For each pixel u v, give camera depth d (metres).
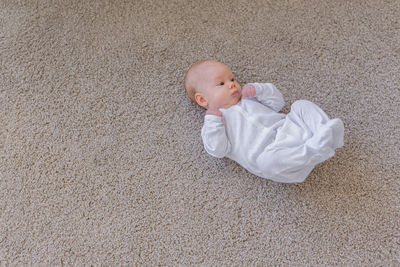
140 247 1.31
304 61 1.51
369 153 1.38
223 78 1.31
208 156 1.40
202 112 1.46
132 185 1.38
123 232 1.32
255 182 1.37
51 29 1.58
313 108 1.22
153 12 1.60
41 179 1.39
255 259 1.28
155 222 1.33
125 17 1.59
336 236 1.29
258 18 1.58
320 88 1.47
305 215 1.32
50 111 1.47
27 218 1.34
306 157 1.17
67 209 1.35
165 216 1.34
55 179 1.39
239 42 1.55
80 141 1.43
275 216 1.32
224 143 1.28
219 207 1.34
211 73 1.31
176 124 1.45
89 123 1.45
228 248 1.30
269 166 1.21
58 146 1.42
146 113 1.46
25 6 1.60
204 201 1.35
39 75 1.51
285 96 1.47
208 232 1.32
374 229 1.29
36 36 1.57
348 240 1.28
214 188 1.37
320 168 1.37
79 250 1.31
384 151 1.38
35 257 1.30
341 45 1.53
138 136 1.43
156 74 1.51
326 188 1.34
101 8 1.60
